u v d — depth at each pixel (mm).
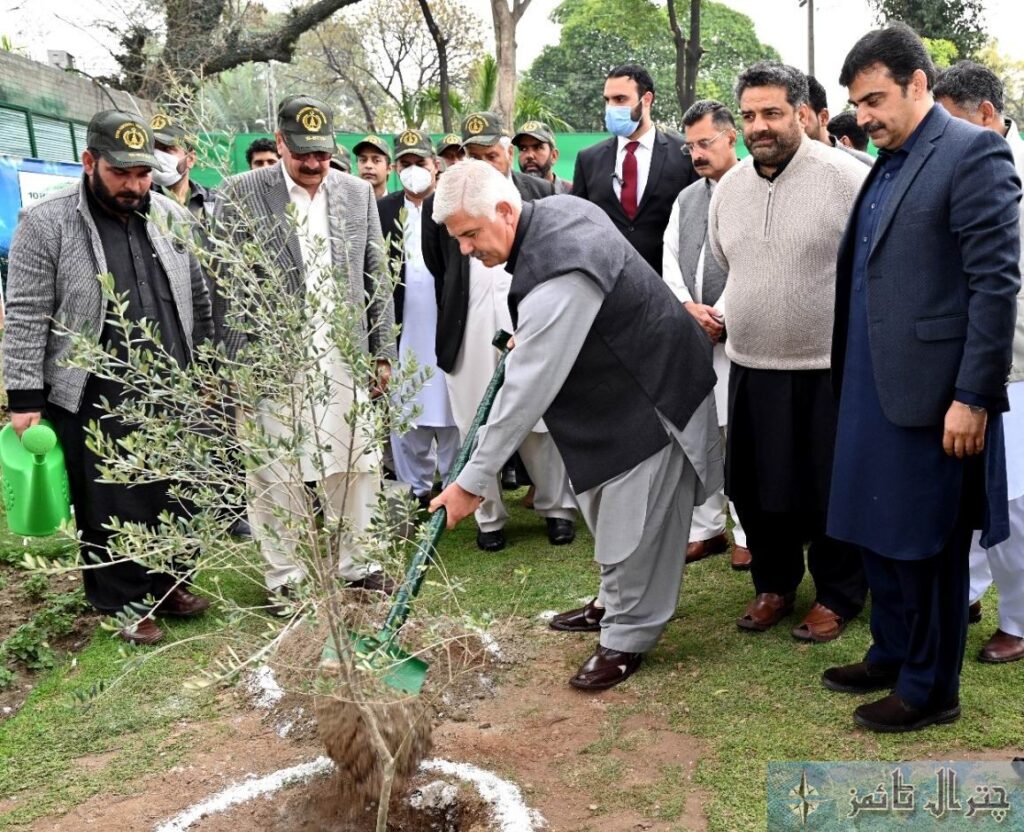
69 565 2541
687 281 4699
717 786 2895
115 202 3939
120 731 3424
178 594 4301
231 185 2910
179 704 3588
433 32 20156
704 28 43875
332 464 4148
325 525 2693
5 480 3908
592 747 3172
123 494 4023
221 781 3098
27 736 3400
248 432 2643
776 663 3658
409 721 2836
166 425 2707
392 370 4508
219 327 4297
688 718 3307
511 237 3285
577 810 2840
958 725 3127
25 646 4055
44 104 12867
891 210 2959
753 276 3717
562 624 4121
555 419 3553
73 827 2879
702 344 3605
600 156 5410
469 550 5266
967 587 3059
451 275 5168
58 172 9727
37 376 3908
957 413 2826
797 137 3605
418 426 5844
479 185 3176
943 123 2922
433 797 2951
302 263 4055
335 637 2547
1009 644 3564
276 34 17656
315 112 4066
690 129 4500
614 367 3412
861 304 3123
